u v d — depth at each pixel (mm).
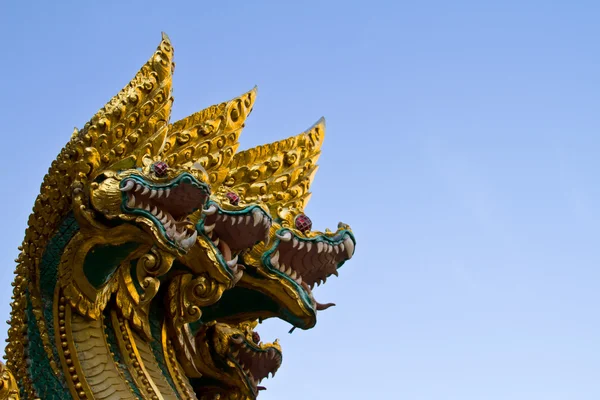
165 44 12031
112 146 11211
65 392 10555
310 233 12445
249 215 11336
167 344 12109
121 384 10836
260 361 13508
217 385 13500
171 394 11414
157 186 10680
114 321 11281
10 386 10133
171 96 11820
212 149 12945
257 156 13883
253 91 13773
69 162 11125
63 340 10773
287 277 12328
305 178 14312
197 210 11406
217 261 11289
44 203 11438
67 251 10891
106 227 10773
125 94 11445
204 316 13125
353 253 12742
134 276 11305
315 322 12555
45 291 11211
